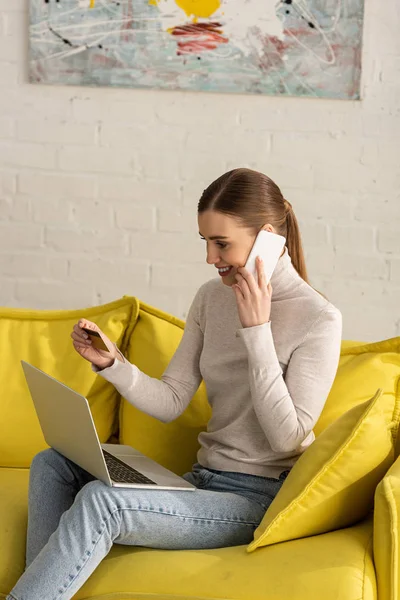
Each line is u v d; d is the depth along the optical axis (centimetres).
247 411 187
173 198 313
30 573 159
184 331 210
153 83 306
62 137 313
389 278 312
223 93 307
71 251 317
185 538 169
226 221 183
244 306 178
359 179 309
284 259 191
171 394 203
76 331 196
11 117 313
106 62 306
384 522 154
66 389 164
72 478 184
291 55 303
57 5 304
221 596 154
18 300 319
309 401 179
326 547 160
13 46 309
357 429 167
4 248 318
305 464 168
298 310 186
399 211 309
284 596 151
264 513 178
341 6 300
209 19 302
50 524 179
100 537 161
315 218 312
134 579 160
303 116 308
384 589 155
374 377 205
